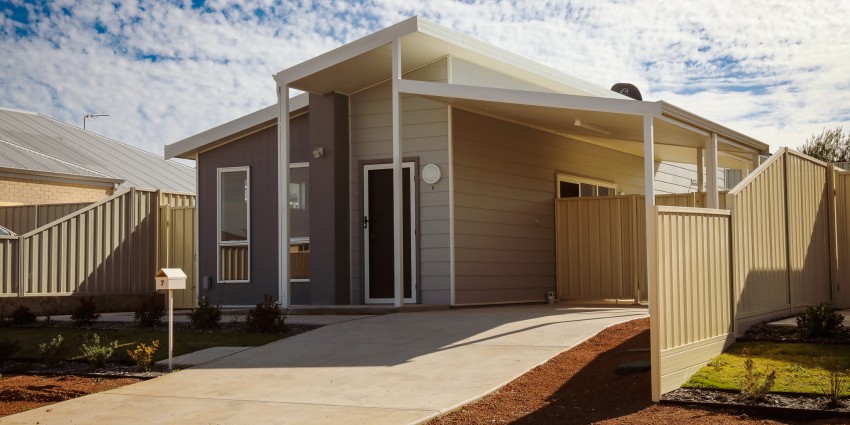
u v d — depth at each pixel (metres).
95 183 21.62
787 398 6.50
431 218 13.36
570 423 6.14
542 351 8.38
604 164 17.33
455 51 12.95
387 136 13.70
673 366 6.95
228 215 15.05
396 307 11.99
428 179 13.35
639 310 11.80
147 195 15.67
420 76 13.45
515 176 14.64
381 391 7.15
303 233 14.34
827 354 7.75
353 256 13.78
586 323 9.90
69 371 8.77
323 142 13.62
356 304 13.70
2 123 24.28
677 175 20.75
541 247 15.20
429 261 13.34
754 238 9.11
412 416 6.29
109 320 12.22
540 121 13.70
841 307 11.58
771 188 9.72
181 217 15.83
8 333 11.25
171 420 6.50
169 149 15.26
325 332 10.05
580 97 10.76
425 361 8.23
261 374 8.09
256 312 10.44
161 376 8.25
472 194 13.64
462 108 13.42
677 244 7.25
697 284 7.61
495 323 10.17
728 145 12.56
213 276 15.09
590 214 14.94
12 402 7.48
